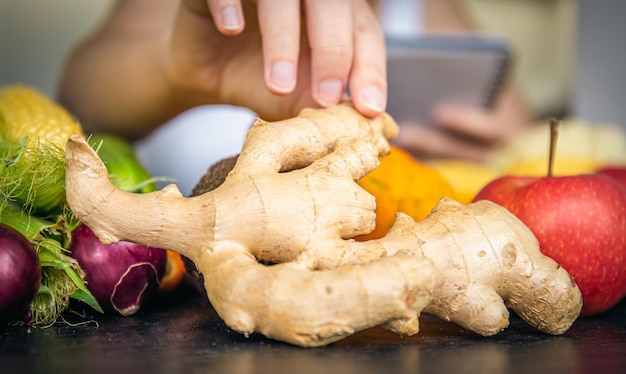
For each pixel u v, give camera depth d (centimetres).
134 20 79
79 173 28
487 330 29
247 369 26
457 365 26
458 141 76
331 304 26
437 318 32
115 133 73
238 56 45
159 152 86
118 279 33
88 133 74
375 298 26
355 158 30
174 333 30
